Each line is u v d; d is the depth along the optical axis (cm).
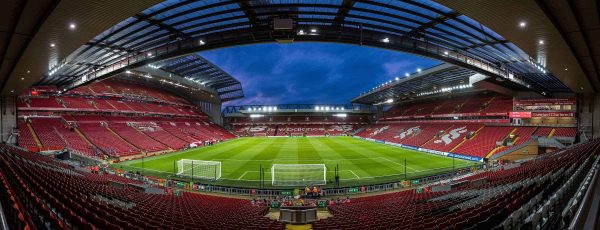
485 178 2041
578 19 1288
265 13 1816
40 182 1127
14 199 613
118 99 5994
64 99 4941
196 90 7356
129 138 4909
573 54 1753
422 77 4897
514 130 4422
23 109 4169
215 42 2184
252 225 1062
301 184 2623
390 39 2178
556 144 3578
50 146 3659
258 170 3225
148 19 1802
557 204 577
